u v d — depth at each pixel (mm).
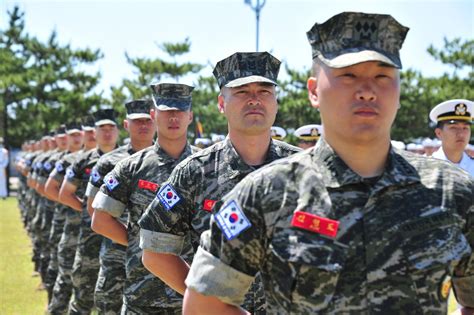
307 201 2021
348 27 2045
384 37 2057
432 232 1976
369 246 1967
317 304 1940
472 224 2041
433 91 22719
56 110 27859
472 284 2100
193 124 24547
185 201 3525
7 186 29438
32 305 8336
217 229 2145
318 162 2092
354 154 2070
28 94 28766
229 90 3631
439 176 2078
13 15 30078
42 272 9531
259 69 3629
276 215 2039
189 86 4820
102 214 4871
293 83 23312
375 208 2004
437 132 5848
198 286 2148
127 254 4586
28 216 15086
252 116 3568
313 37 2113
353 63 1962
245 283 2127
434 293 1948
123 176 4793
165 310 4395
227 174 3553
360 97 2002
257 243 2074
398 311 1924
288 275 1975
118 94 26516
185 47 25953
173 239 3508
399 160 2107
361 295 1939
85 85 29391
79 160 7266
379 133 2037
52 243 8398
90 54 29344
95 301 5516
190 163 3588
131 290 4445
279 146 3789
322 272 1939
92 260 6629
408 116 23172
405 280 1939
